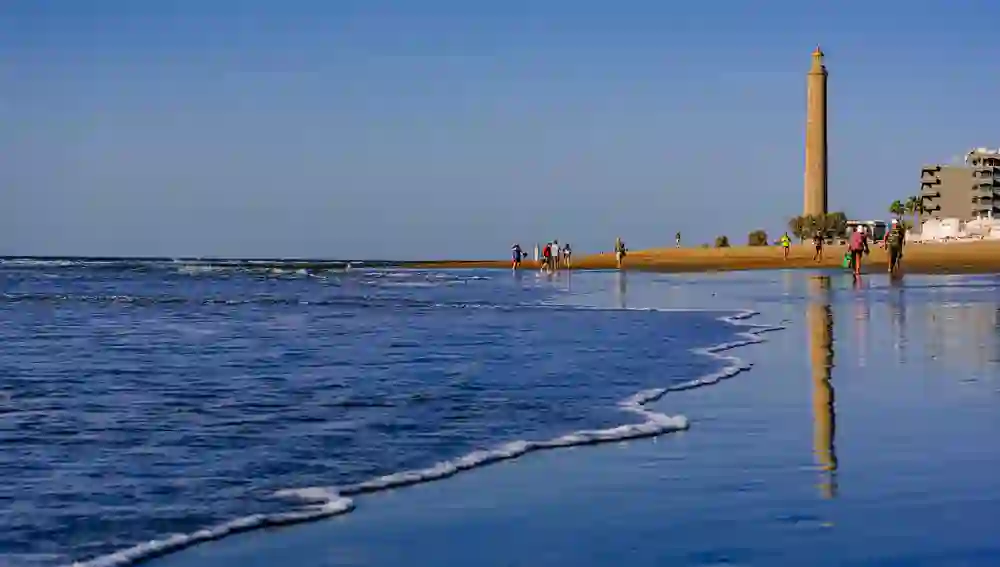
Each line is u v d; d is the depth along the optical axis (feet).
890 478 24.61
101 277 218.59
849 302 89.61
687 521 21.25
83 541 20.16
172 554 19.57
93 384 41.96
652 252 299.99
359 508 22.81
